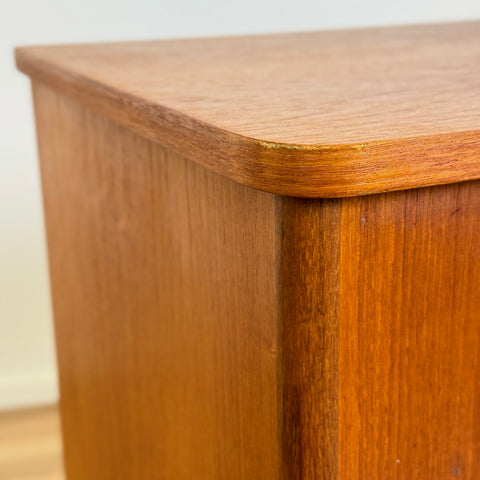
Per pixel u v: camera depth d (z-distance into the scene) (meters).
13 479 2.14
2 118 2.36
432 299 0.73
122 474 1.19
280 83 0.93
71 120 1.16
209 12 2.46
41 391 2.55
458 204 0.71
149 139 0.84
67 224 1.26
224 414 0.84
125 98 0.86
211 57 1.22
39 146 1.35
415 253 0.70
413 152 0.62
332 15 2.55
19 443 2.33
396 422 0.75
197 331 0.87
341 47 1.32
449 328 0.74
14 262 2.46
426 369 0.75
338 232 0.66
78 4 2.36
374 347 0.71
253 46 1.37
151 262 0.96
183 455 0.96
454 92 0.83
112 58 1.21
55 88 1.14
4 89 2.34
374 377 0.72
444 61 1.10
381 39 1.43
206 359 0.86
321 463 0.72
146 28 2.42
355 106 0.76
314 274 0.67
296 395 0.71
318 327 0.68
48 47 1.38
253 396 0.77
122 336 1.11
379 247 0.68
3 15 2.31
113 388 1.17
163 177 0.89
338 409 0.71
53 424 2.43
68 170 1.21
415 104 0.76
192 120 0.71
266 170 0.61
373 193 0.63
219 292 0.80
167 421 1.00
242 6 2.48
